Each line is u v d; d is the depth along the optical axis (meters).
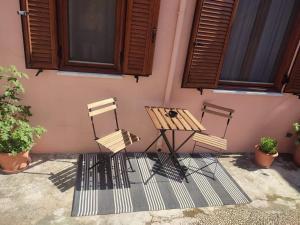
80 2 3.34
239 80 4.31
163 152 4.39
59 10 3.21
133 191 3.43
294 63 4.18
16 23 3.14
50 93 3.58
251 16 3.86
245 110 4.45
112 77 3.67
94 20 3.45
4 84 3.39
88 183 3.45
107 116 3.92
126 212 3.11
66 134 3.88
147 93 3.93
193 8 3.54
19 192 3.16
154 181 3.69
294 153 4.76
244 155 4.74
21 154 3.36
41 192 3.21
